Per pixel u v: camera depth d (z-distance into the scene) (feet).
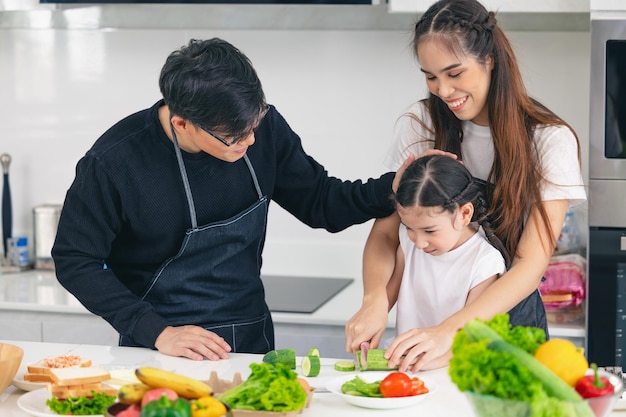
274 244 10.85
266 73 10.63
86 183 6.72
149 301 7.11
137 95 10.93
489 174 6.84
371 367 6.02
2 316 9.68
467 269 6.73
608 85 8.48
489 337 4.20
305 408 5.32
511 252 6.84
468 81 6.36
